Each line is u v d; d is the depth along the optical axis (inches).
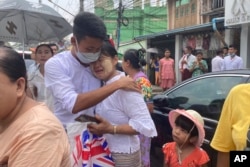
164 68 560.1
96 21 82.7
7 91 54.3
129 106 88.6
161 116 174.9
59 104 90.4
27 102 58.8
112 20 1137.4
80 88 91.8
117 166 91.3
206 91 156.1
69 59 90.2
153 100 180.9
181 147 113.3
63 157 56.1
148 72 803.4
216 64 434.9
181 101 168.4
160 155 174.7
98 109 93.0
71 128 87.9
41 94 153.3
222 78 150.2
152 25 1230.9
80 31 83.0
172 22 952.3
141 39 864.9
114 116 90.8
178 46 737.0
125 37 1268.5
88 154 86.0
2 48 56.7
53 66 88.7
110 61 90.7
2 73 53.7
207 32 641.0
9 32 213.5
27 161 51.4
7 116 57.2
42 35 214.8
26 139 52.5
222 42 556.1
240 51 518.6
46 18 199.9
